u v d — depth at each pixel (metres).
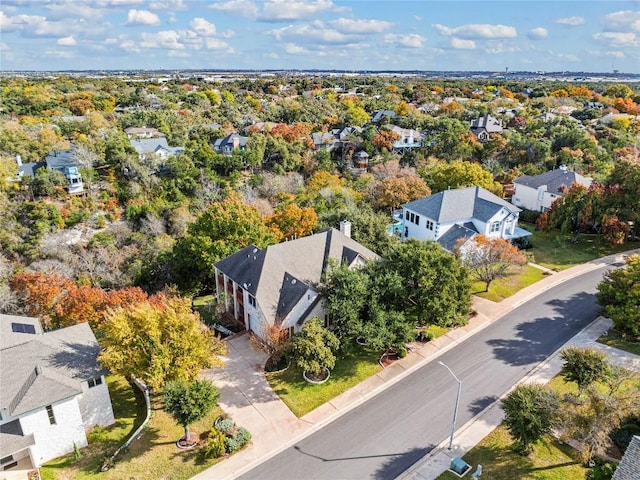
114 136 90.19
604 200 55.50
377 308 33.31
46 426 25.16
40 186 72.00
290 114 138.50
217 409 29.62
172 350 27.80
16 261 56.91
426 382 32.28
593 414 24.05
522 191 71.00
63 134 107.50
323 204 63.12
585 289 45.88
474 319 40.44
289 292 36.00
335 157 101.94
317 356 30.58
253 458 25.77
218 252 46.34
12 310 38.56
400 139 104.94
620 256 53.53
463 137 96.31
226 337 38.09
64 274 51.72
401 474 24.61
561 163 85.31
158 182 78.50
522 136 100.81
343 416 29.12
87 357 27.88
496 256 44.12
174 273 49.56
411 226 56.97
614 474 20.17
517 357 34.91
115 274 51.44
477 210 53.44
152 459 25.58
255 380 32.53
